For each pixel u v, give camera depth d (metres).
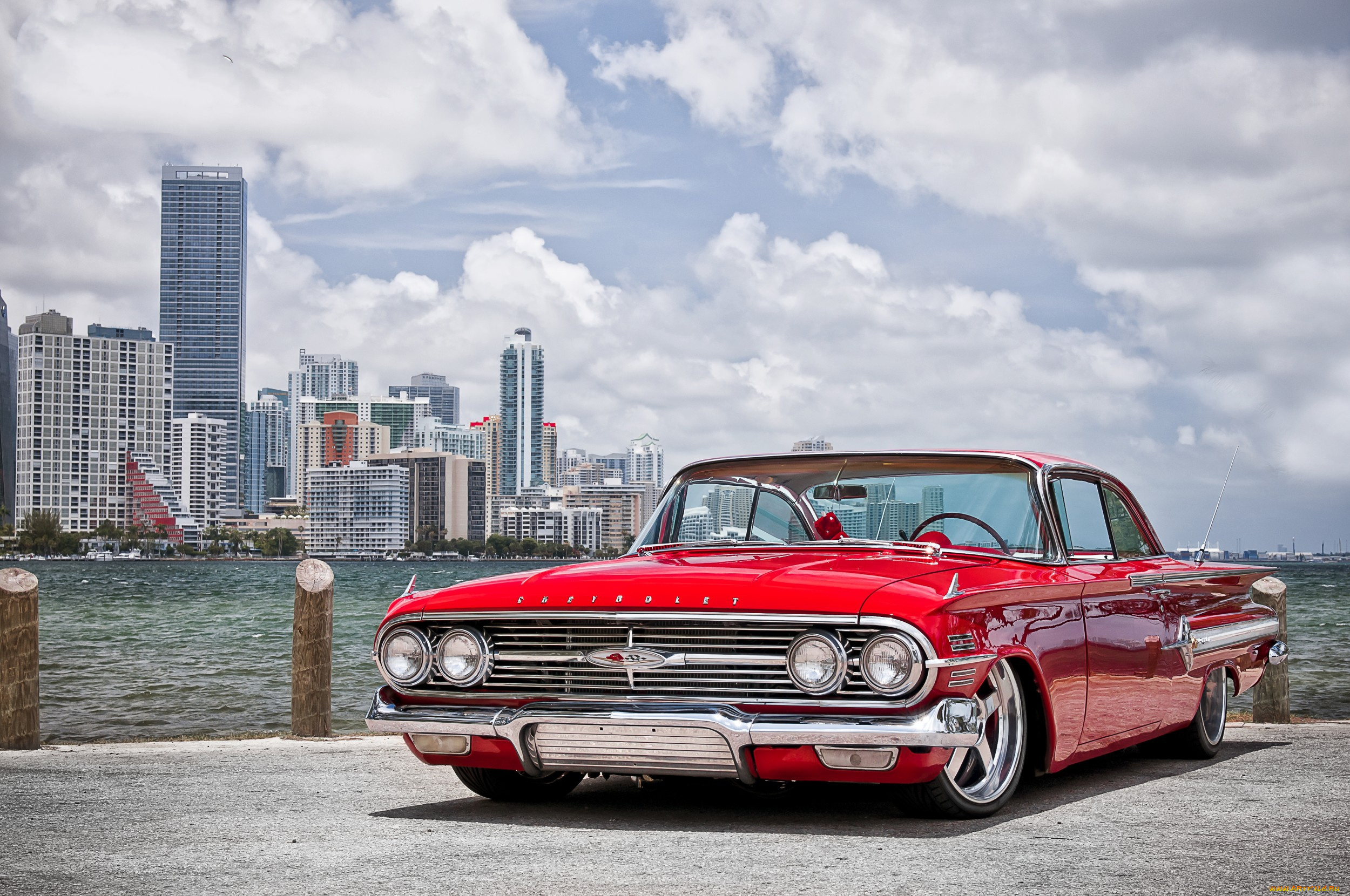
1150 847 3.85
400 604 4.65
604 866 3.64
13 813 4.78
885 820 4.33
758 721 3.97
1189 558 6.30
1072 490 5.48
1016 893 3.27
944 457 5.37
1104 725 5.05
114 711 15.35
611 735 4.16
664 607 4.12
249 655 26.72
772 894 3.27
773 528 5.31
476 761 4.48
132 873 3.67
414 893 3.35
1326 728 8.10
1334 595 71.62
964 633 4.05
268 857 3.88
